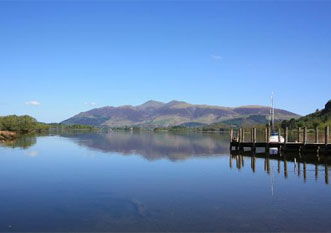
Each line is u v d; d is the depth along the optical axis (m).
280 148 50.69
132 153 55.44
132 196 23.20
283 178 30.47
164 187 26.27
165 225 16.84
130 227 16.56
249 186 26.69
